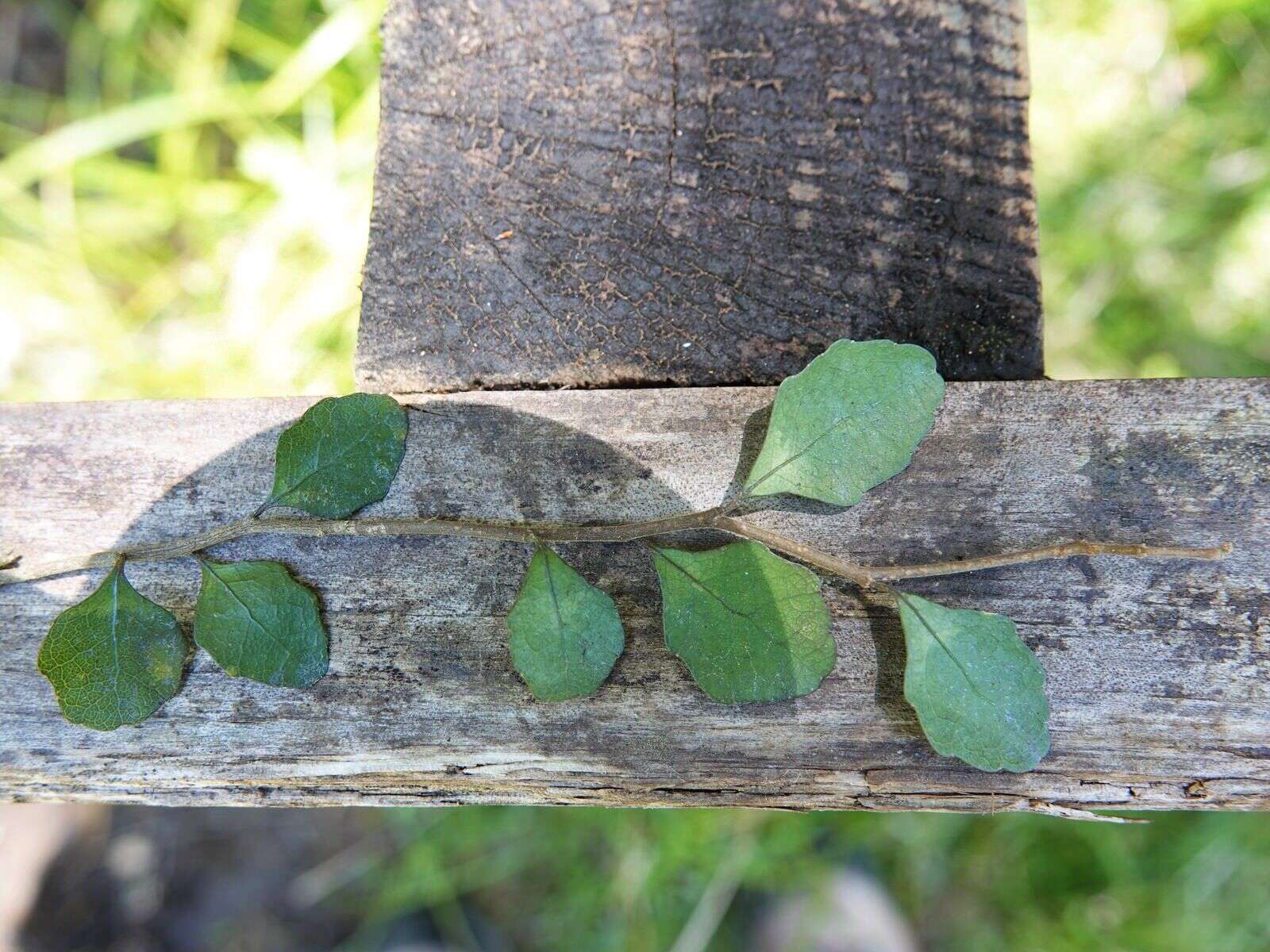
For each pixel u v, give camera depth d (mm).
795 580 216
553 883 348
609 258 232
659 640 223
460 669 224
